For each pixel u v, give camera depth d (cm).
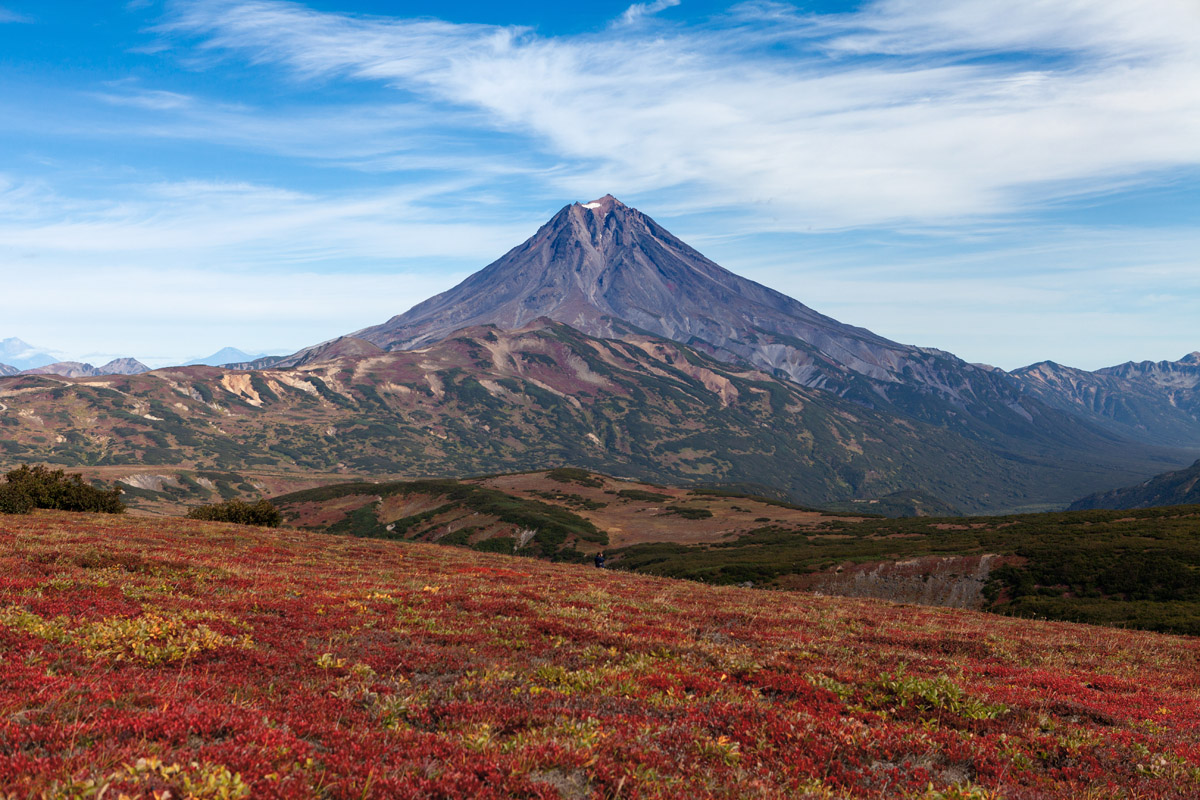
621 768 816
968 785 897
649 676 1421
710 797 766
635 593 3378
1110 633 3656
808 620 2850
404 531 17500
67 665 1084
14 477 5831
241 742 754
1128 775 1041
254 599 2014
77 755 649
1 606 1476
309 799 629
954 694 1374
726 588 4647
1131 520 10281
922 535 12162
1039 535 9769
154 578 2262
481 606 2331
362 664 1302
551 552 14575
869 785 907
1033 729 1232
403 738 845
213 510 6562
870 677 1623
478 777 746
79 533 3631
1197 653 2836
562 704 1125
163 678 1047
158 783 598
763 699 1345
